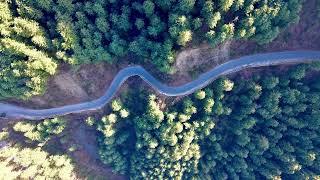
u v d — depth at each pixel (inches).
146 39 2908.5
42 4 2684.5
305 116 3297.2
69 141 3540.8
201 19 2716.5
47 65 2748.5
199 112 3299.7
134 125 3398.1
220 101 3255.4
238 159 3474.4
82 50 2856.8
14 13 2709.2
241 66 3154.5
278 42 3105.3
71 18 2812.5
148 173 3545.8
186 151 3363.7
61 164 3486.7
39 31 2753.4
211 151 3531.0
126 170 3796.8
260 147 3353.8
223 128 3486.7
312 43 3149.6
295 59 3169.3
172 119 3171.8
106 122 3233.3
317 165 3366.1
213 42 2783.0
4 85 2797.7
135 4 2815.0
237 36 2795.3
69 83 3105.3
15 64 2682.1
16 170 3312.0
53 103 3225.9
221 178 3558.1
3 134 3216.0
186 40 2723.9
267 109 3221.0
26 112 3257.9
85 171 3745.1
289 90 3129.9
